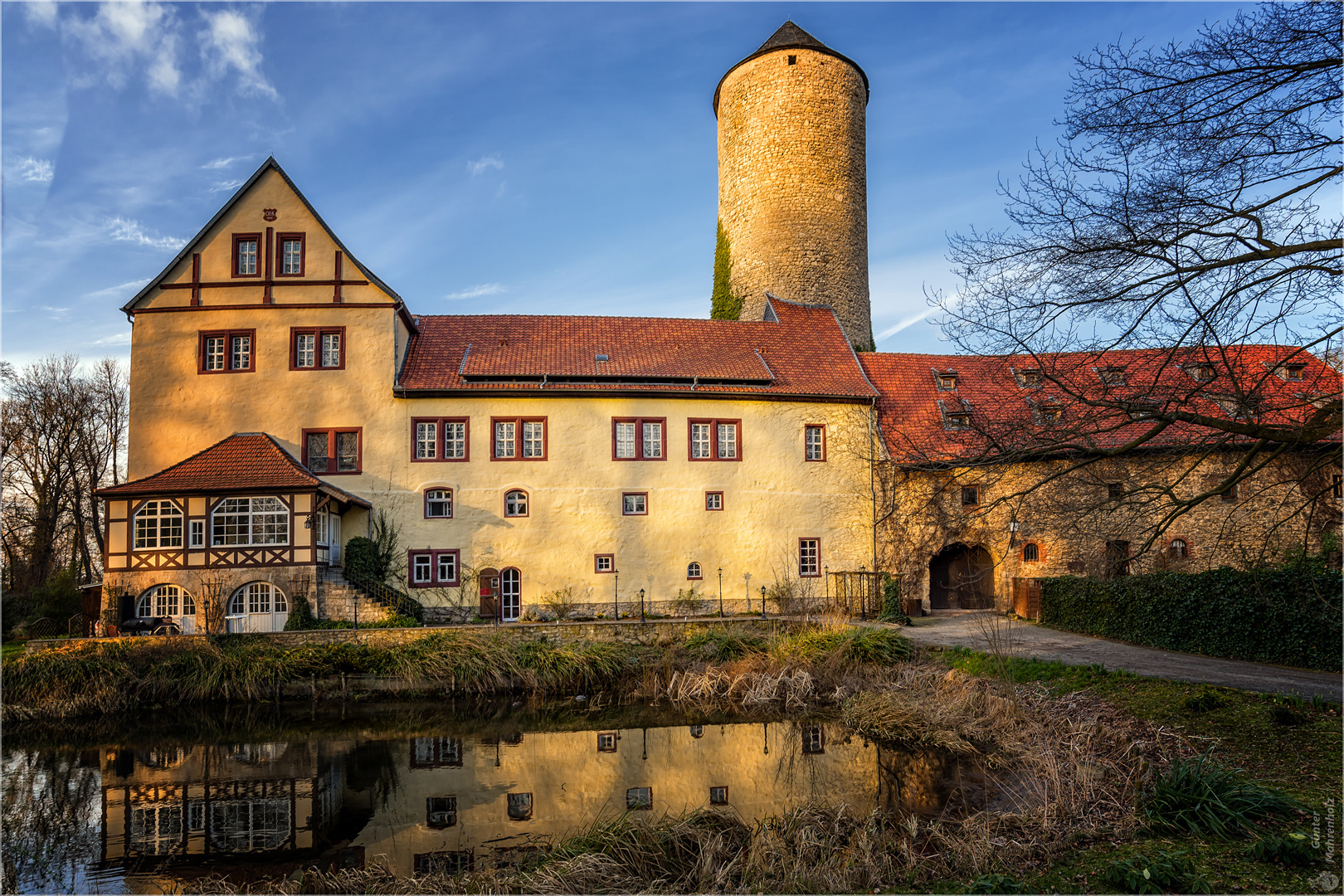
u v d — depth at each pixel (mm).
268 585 18594
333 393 21078
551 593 21141
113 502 18266
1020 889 5957
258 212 21500
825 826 8328
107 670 15438
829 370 24438
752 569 22203
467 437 21344
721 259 33406
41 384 30906
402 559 20703
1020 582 20969
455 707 15633
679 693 15594
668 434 22234
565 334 24453
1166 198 7902
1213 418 8102
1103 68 8156
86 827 9906
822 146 31375
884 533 22859
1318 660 11898
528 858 8375
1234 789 7020
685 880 7074
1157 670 12211
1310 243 7398
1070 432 8938
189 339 21062
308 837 9406
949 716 12039
